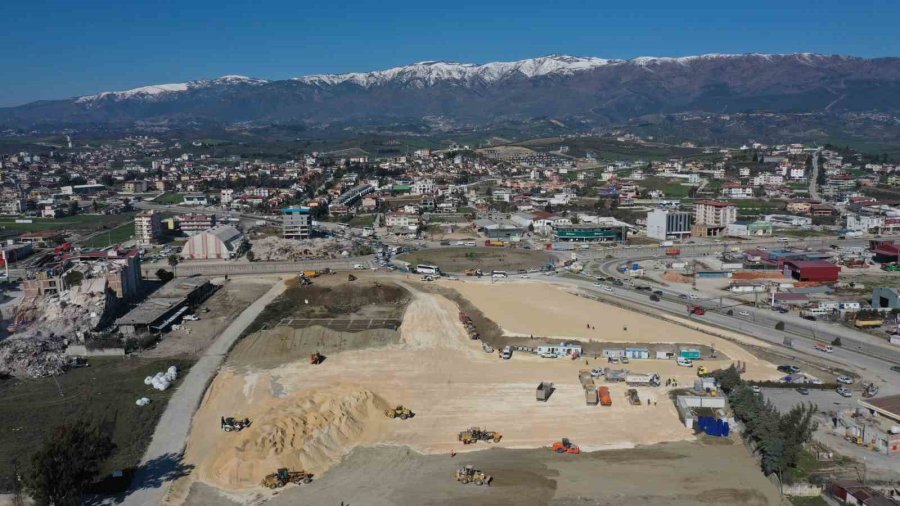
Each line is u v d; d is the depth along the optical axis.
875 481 74.25
